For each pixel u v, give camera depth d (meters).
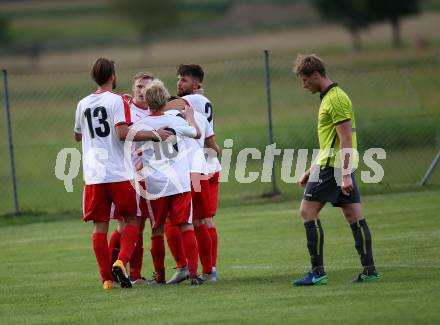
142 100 36.38
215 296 30.59
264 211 54.50
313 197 31.48
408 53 173.25
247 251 41.47
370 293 29.33
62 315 28.75
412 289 29.62
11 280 36.88
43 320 28.11
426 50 176.75
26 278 37.28
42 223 55.66
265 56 58.88
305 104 97.62
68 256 43.03
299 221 49.84
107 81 34.12
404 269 33.84
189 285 33.81
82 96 112.81
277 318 26.36
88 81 119.69
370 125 71.31
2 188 73.44
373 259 34.25
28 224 55.44
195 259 33.88
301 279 31.88
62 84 120.50
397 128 71.81
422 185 59.91
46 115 103.56
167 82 109.00
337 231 45.38
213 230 35.81
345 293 29.59
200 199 34.69
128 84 105.06
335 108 30.80
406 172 66.50
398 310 26.45
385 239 41.47
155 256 35.28
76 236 49.50
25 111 106.12
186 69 36.12
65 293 33.16
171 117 33.97
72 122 100.06
